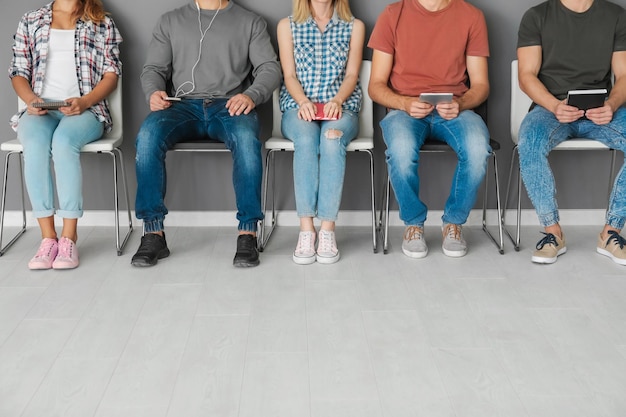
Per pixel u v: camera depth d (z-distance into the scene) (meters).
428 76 3.06
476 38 3.03
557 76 3.06
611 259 2.91
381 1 3.21
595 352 2.16
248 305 2.48
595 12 3.03
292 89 3.04
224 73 3.11
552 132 2.91
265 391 1.95
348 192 3.36
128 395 1.93
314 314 2.41
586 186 3.38
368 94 3.13
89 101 2.97
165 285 2.66
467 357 2.13
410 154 2.88
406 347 2.19
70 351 2.17
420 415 1.84
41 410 1.87
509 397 1.92
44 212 2.88
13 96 3.25
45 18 3.05
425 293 2.58
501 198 3.40
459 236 2.99
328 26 3.07
